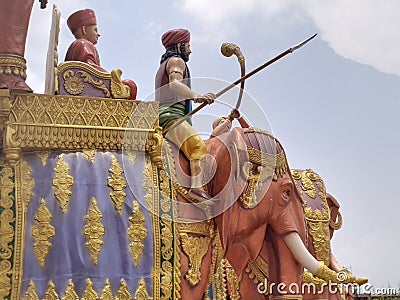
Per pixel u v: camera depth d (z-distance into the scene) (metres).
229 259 7.59
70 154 6.49
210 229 6.98
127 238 6.37
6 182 6.23
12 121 6.37
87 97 6.63
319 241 9.23
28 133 6.38
